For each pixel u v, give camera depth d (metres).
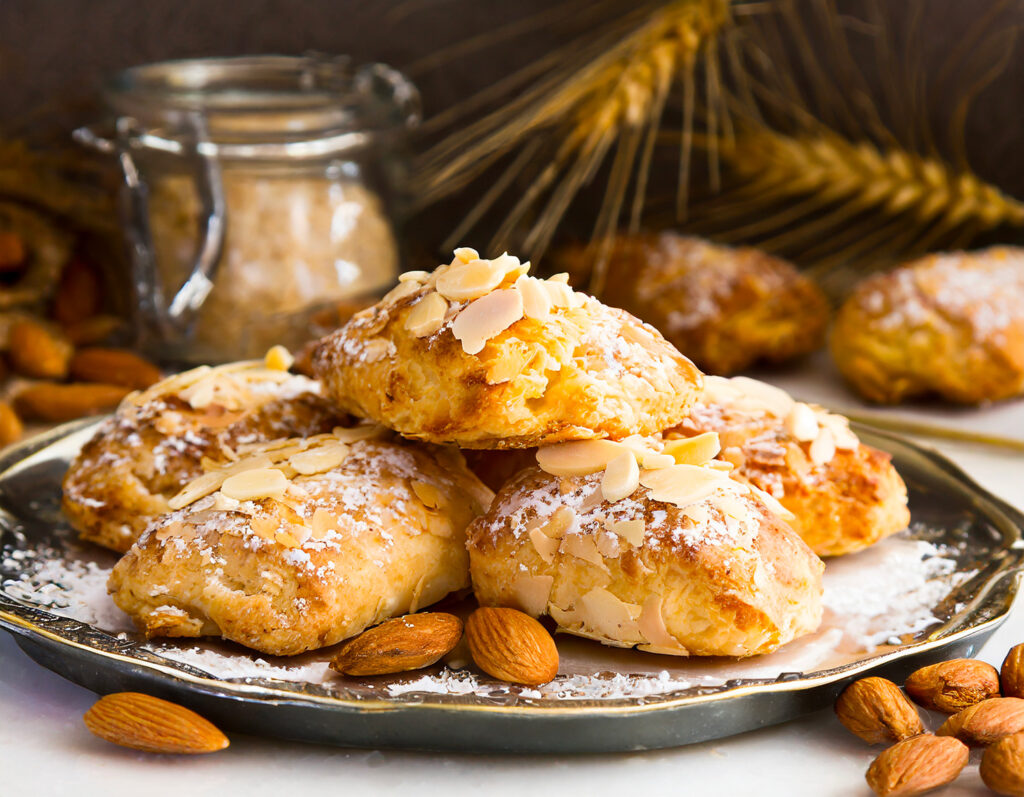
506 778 0.38
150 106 0.55
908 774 0.37
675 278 0.60
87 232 0.62
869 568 0.44
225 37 0.69
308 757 0.39
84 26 0.68
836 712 0.39
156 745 0.38
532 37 0.69
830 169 0.64
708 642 0.40
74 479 0.45
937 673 0.39
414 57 0.70
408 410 0.41
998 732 0.38
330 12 0.69
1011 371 0.57
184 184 0.56
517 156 0.71
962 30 0.68
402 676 0.40
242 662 0.40
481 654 0.39
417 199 0.64
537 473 0.42
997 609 0.41
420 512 0.42
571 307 0.42
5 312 0.60
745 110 0.69
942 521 0.47
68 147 0.66
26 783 0.38
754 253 0.63
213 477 0.42
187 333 0.57
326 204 0.57
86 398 0.57
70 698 0.40
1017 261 0.62
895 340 0.58
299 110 0.56
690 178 0.71
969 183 0.62
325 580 0.40
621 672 0.40
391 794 0.38
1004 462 0.54
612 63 0.57
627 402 0.41
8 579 0.43
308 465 0.42
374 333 0.42
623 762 0.39
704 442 0.42
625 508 0.40
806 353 0.62
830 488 0.44
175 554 0.40
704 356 0.60
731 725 0.38
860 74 0.69
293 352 0.56
